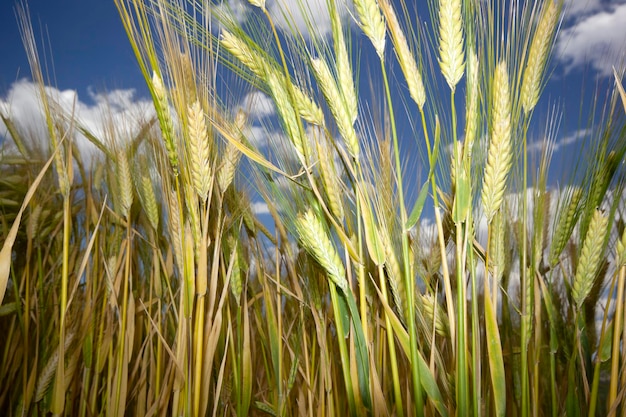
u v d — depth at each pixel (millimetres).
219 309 340
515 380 350
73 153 503
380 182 322
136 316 461
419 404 278
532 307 321
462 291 276
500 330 378
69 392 416
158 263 441
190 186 323
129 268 420
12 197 525
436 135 284
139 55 308
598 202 331
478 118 297
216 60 360
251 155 313
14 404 424
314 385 387
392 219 341
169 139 318
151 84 312
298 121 315
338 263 309
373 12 287
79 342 396
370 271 351
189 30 357
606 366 359
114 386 376
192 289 321
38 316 426
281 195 377
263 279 416
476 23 296
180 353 325
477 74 287
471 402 302
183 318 330
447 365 369
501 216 308
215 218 405
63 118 474
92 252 474
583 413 325
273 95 330
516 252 377
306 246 328
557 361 375
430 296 327
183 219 347
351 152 303
